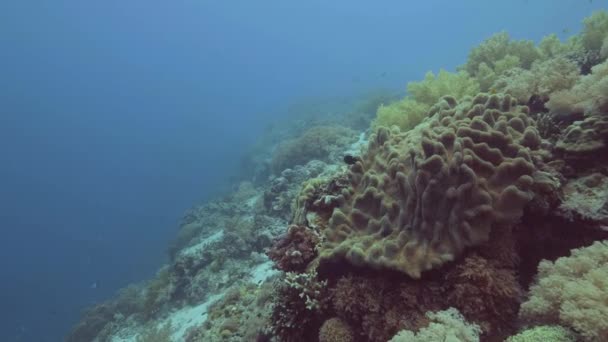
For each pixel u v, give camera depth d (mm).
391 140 4559
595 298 2180
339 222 4082
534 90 5223
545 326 2344
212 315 7711
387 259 3254
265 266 9391
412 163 3664
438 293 3074
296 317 3916
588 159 3410
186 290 10727
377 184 4023
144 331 10133
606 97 3584
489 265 2977
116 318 12828
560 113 4309
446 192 3162
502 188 3193
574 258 2604
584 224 2998
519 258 3191
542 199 3193
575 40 7930
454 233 3082
